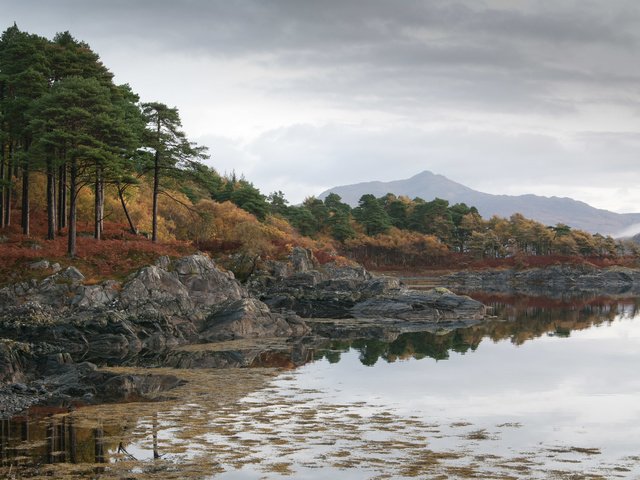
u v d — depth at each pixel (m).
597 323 59.06
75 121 49.81
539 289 131.00
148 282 48.50
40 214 61.25
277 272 75.56
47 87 53.47
